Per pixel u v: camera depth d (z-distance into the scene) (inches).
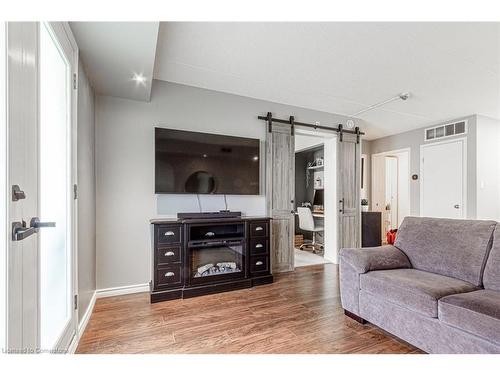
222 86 124.6
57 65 61.5
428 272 78.7
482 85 121.7
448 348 57.1
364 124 182.7
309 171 244.1
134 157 111.0
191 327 78.4
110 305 95.0
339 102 146.1
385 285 71.1
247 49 93.0
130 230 109.6
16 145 36.5
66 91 65.0
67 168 65.7
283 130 145.7
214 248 115.7
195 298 102.3
